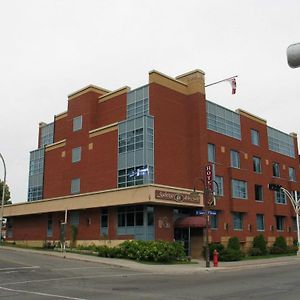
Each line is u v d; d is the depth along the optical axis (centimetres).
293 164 5988
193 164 4147
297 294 1454
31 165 5394
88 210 4106
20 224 5094
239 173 4653
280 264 3372
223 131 4600
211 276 2277
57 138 5288
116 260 3039
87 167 4369
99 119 4528
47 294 1471
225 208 4347
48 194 4922
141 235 3522
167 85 4150
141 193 3412
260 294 1461
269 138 5534
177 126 4147
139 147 3812
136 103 4138
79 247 3866
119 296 1415
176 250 3198
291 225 5584
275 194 5331
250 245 4606
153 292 1536
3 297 1395
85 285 1775
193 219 3691
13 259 2939
